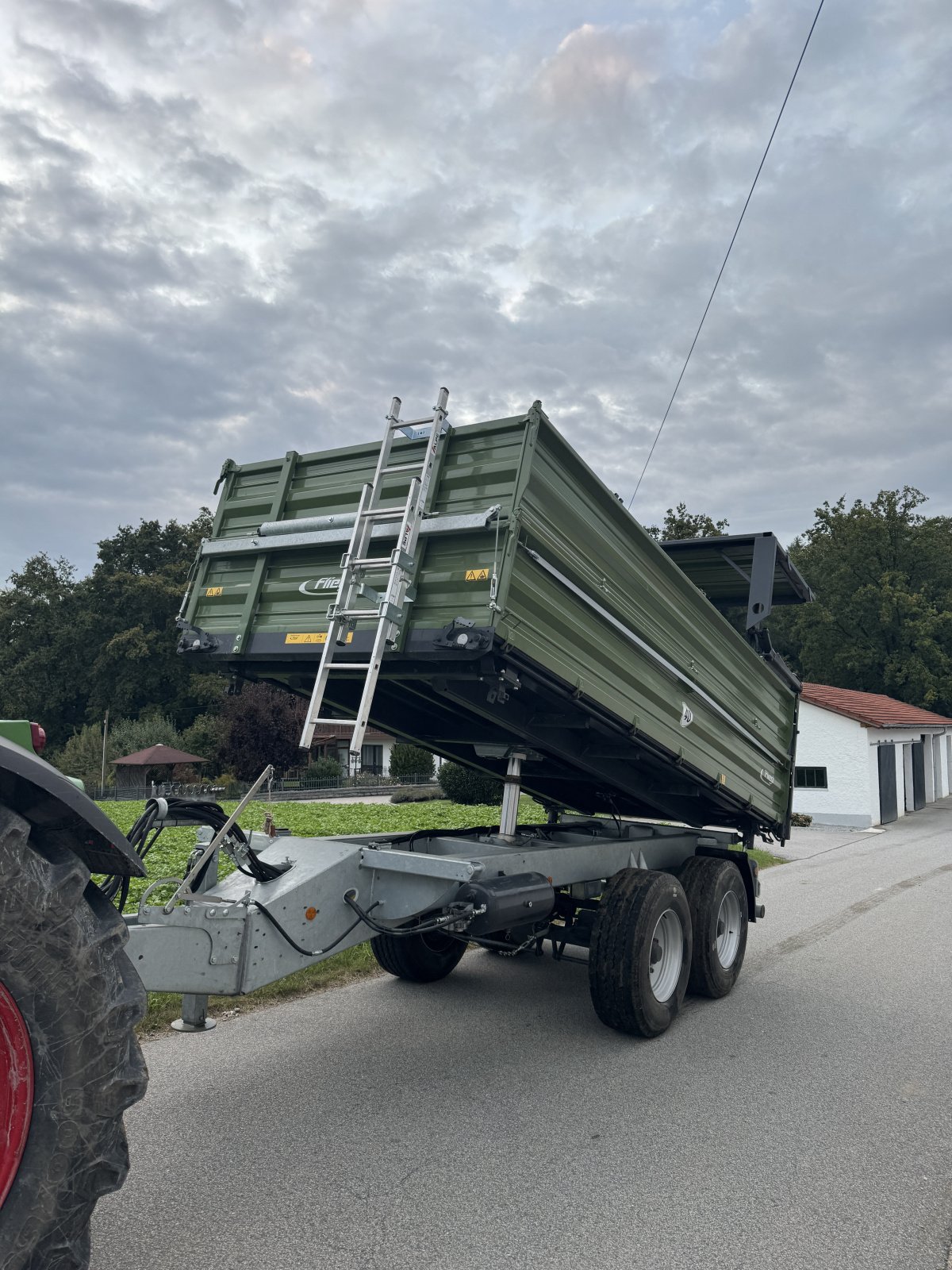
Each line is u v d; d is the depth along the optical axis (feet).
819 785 84.53
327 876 14.60
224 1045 17.47
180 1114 14.06
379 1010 20.03
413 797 98.78
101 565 213.25
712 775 22.98
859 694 116.16
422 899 15.38
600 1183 12.00
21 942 7.19
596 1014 19.26
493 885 15.84
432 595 14.94
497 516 14.38
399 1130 13.62
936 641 171.32
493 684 15.31
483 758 24.64
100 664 197.88
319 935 14.29
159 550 222.69
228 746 143.23
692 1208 11.38
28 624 218.18
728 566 28.53
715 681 22.90
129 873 8.63
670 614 20.34
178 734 175.52
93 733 157.99
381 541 15.98
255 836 16.97
